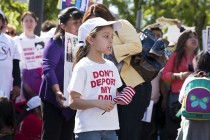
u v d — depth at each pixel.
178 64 11.58
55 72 9.05
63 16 9.14
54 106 9.00
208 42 13.16
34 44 11.30
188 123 9.81
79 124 7.36
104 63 7.47
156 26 12.35
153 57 9.54
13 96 10.25
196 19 25.33
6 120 8.25
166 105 11.62
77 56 7.60
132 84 9.38
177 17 25.52
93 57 7.45
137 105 9.41
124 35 9.27
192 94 9.68
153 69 9.48
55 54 9.03
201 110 9.60
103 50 7.39
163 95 11.80
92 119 7.30
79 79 7.31
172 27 14.23
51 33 11.33
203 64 9.88
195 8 25.31
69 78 8.98
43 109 9.09
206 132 9.75
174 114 11.45
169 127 11.59
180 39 11.64
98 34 7.37
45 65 9.02
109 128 7.34
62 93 8.98
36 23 11.45
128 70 9.45
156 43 9.45
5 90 10.01
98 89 7.34
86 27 7.46
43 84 9.09
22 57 11.24
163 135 11.74
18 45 11.24
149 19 26.42
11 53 10.12
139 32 10.57
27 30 11.36
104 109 7.11
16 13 18.55
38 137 10.23
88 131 7.29
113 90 7.44
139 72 9.47
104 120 7.32
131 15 27.17
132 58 9.45
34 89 11.29
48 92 8.98
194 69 11.50
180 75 11.34
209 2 25.31
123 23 9.31
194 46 11.58
